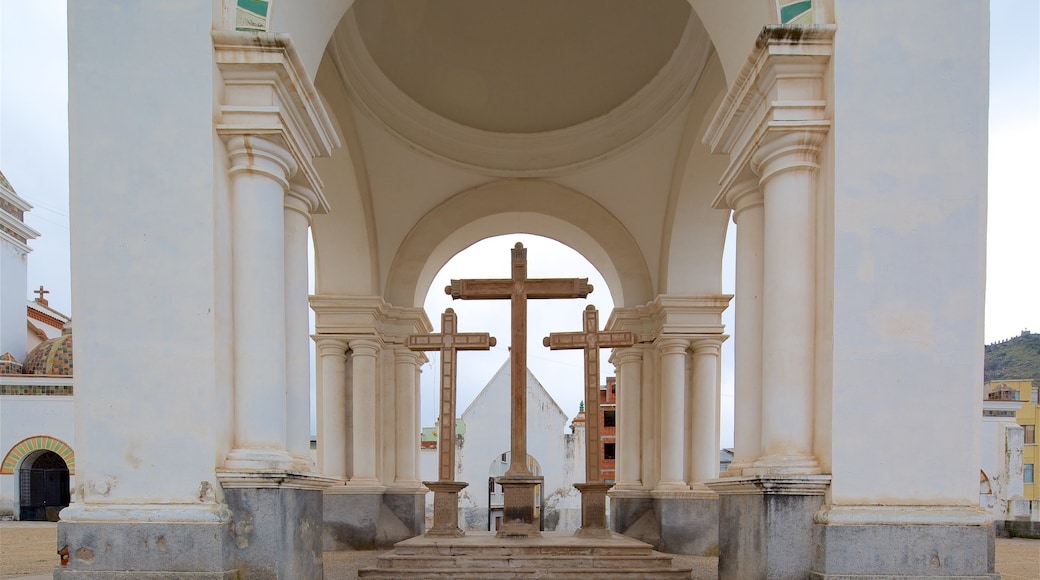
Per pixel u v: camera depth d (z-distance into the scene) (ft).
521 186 36.99
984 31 15.28
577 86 35.73
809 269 15.70
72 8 15.38
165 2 15.33
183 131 15.12
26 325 81.87
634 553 23.54
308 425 18.40
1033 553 36.19
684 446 33.09
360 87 32.58
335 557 28.25
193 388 14.74
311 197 18.72
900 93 15.12
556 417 79.71
